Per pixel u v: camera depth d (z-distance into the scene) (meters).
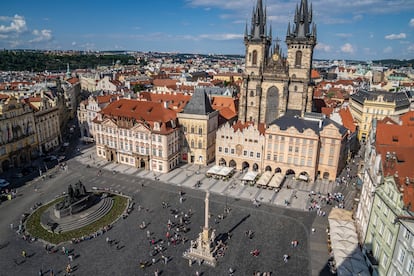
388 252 62.94
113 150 139.75
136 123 130.38
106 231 87.19
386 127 98.31
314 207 101.62
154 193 111.12
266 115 163.88
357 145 165.88
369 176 80.56
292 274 71.00
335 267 71.62
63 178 123.38
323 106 177.88
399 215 59.59
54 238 83.31
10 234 85.19
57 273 70.56
